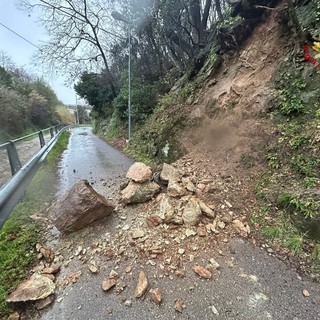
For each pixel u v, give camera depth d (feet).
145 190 10.65
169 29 26.76
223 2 24.71
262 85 13.57
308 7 12.53
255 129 12.40
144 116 28.35
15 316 5.76
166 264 7.14
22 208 11.02
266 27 14.93
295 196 8.40
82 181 9.77
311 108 10.62
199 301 5.90
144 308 5.80
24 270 7.18
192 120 17.03
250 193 10.12
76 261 7.58
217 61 17.95
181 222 8.68
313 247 7.20
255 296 5.97
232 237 8.13
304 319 5.31
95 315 5.71
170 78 28.94
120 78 43.09
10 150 10.96
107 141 35.63
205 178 11.77
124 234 8.61
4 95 42.57
